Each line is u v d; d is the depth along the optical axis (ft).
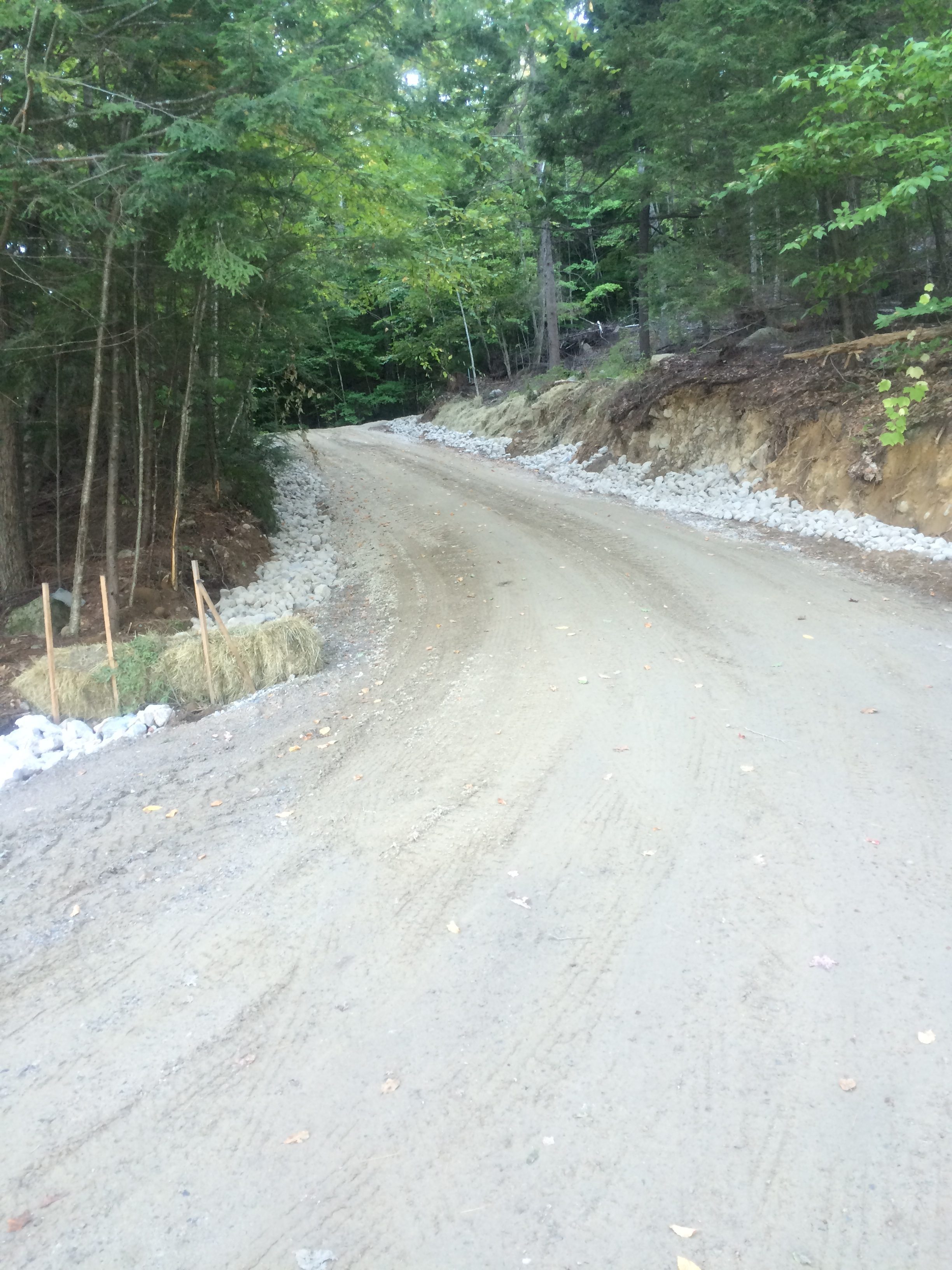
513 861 14.01
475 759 18.02
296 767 18.76
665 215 54.29
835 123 33.19
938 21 29.60
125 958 12.55
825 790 15.23
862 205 38.96
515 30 35.27
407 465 70.49
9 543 32.14
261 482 47.42
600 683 21.57
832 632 23.82
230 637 24.89
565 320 95.91
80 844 16.29
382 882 13.82
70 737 22.06
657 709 19.53
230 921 13.19
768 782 15.70
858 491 36.19
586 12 54.08
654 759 17.06
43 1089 10.11
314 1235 7.98
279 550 43.88
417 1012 10.82
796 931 11.61
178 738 21.62
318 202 35.29
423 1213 8.10
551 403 69.92
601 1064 9.70
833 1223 7.65
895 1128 8.54
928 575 28.30
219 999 11.43
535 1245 7.68
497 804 15.94
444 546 41.16
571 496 51.39
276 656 24.98
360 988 11.35
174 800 17.85
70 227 25.41
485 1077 9.66
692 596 28.68
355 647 27.86
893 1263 7.24
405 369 121.08
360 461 74.43
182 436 33.81
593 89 53.16
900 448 34.58
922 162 29.19
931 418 33.71
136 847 15.92
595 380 68.44
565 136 57.06
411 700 22.09
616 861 13.71
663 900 12.57
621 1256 7.51
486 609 29.86
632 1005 10.57
